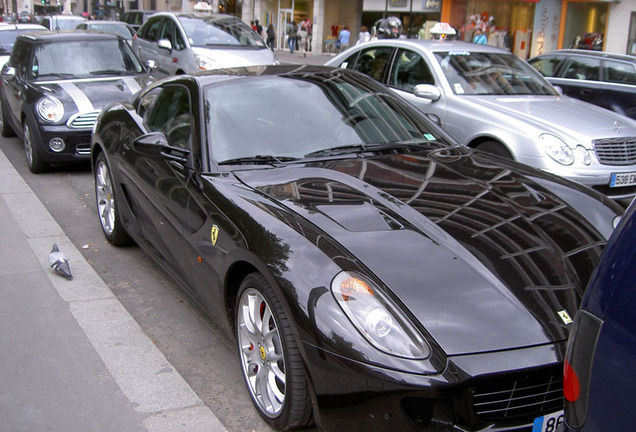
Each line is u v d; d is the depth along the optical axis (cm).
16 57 926
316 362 257
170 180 399
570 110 688
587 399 168
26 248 538
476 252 283
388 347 244
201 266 355
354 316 253
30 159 802
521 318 252
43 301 438
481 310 254
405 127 432
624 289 164
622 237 171
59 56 880
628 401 157
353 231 295
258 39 1287
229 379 348
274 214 312
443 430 239
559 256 287
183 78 453
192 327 407
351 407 249
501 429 239
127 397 328
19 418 309
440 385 233
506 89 744
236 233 316
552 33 2614
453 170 372
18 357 365
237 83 427
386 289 260
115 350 374
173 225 394
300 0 3662
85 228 596
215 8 4109
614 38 2445
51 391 332
